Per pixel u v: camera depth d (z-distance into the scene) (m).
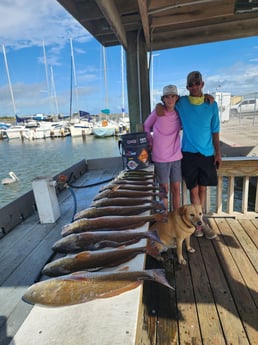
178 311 1.43
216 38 2.89
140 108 2.96
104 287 0.80
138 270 0.92
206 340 1.24
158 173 2.23
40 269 1.52
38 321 0.70
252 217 2.52
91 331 0.64
